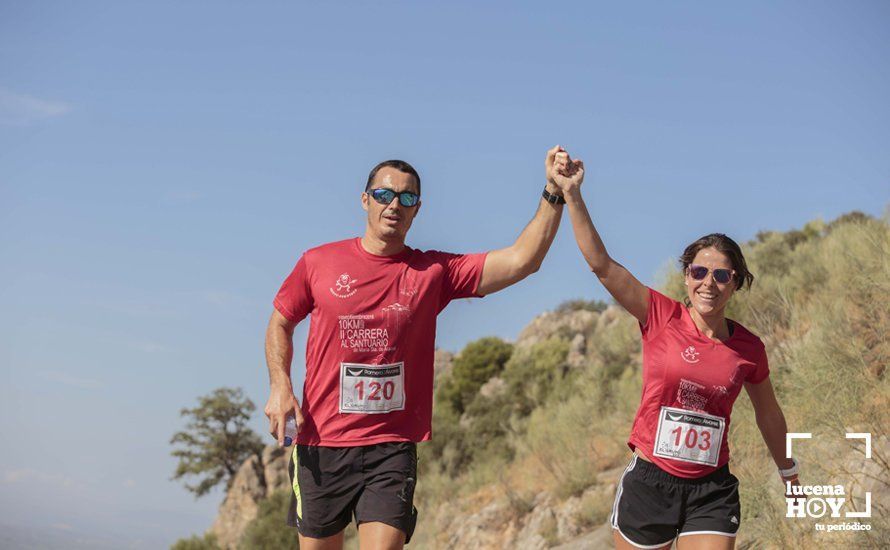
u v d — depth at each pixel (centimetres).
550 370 2956
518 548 1509
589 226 528
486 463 2277
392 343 516
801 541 767
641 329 549
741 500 870
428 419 530
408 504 514
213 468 6688
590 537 1298
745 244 1925
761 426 577
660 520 536
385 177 516
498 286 537
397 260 524
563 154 526
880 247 1052
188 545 4478
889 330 925
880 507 741
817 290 1245
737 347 538
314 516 523
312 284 524
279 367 529
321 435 521
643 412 546
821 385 869
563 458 1673
